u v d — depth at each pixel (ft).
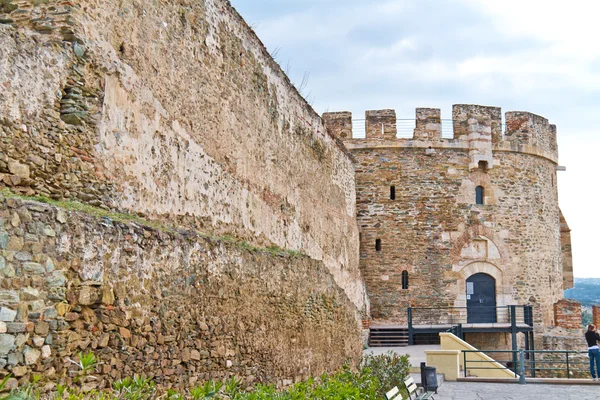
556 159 101.65
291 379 41.16
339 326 54.08
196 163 33.96
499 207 92.63
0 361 17.69
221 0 38.11
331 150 65.21
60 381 19.75
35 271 19.12
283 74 49.42
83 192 24.41
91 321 21.36
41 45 23.02
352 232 75.66
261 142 44.14
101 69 25.81
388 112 92.43
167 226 29.89
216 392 22.62
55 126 23.35
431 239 90.84
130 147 27.61
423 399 39.50
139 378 21.06
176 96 32.14
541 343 90.99
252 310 35.47
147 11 29.81
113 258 22.66
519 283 91.91
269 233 44.93
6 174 21.08
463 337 84.94
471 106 93.35
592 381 51.49
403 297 89.86
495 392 47.47
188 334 27.89
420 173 91.81
